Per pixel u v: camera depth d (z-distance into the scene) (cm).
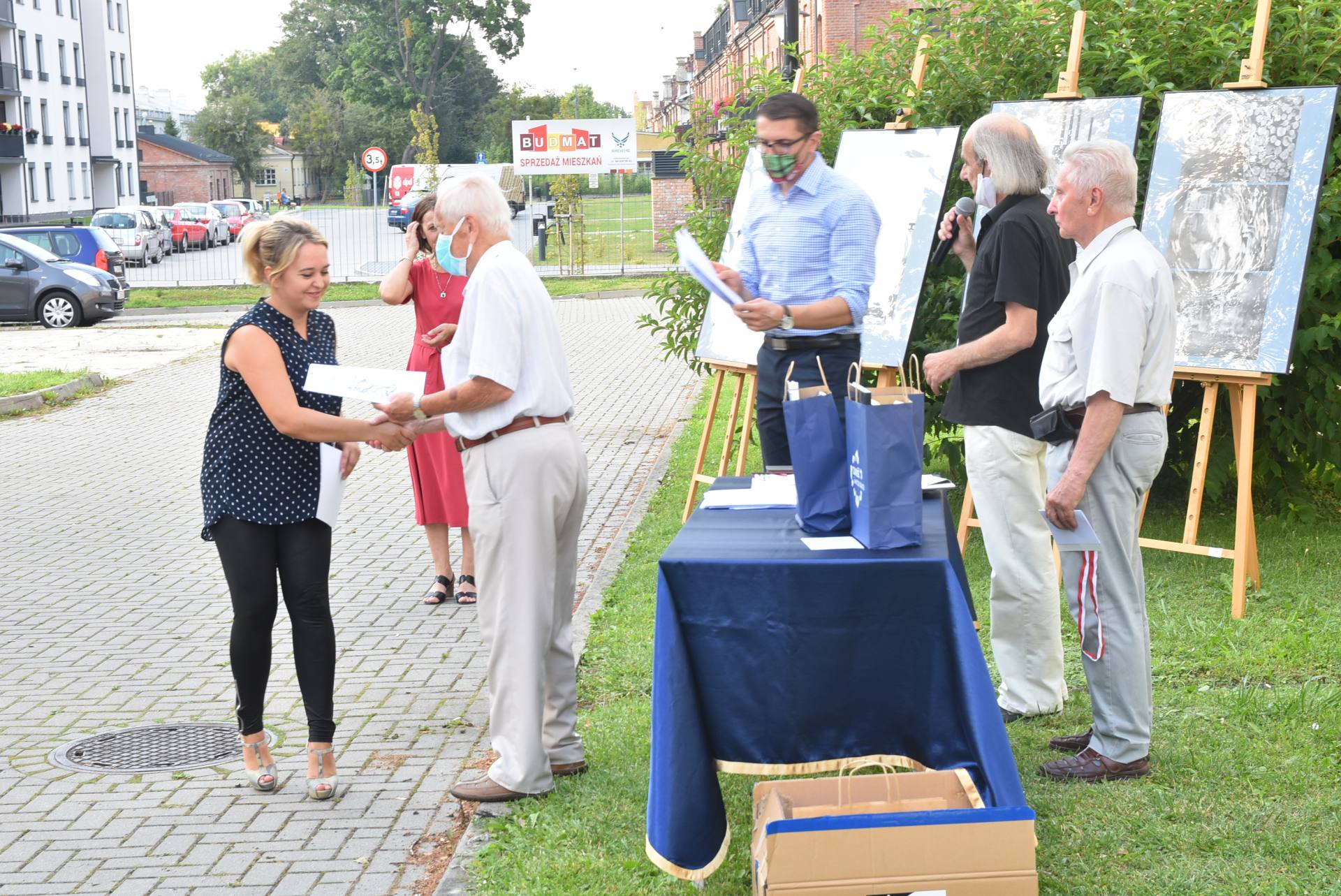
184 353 1972
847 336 472
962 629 336
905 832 301
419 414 404
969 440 458
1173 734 440
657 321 918
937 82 754
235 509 426
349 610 675
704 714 354
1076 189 384
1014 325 433
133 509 943
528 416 411
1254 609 581
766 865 301
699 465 789
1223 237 598
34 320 2409
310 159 9812
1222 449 707
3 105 5850
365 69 9506
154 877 389
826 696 352
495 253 409
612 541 788
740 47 5228
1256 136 595
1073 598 408
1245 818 378
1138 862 357
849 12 2848
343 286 3008
